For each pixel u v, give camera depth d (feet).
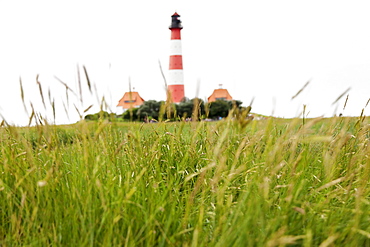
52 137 8.13
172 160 10.85
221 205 6.51
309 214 7.02
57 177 7.50
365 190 7.75
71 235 6.87
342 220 7.05
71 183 8.05
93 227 6.26
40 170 8.40
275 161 7.77
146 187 8.38
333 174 8.98
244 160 9.36
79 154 9.14
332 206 7.71
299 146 10.32
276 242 4.97
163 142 11.72
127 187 7.07
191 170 10.63
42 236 6.58
